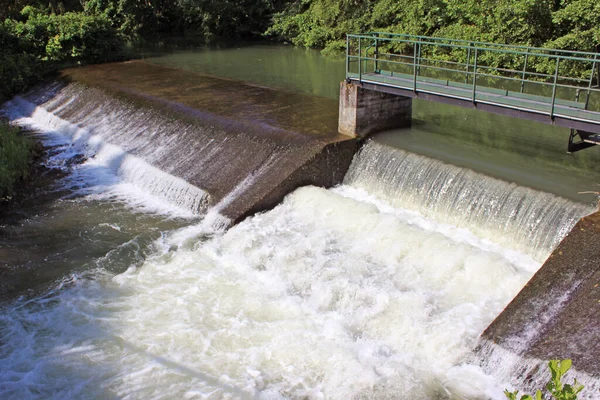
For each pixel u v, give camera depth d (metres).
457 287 10.60
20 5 36.16
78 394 9.11
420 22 31.27
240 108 18.66
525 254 11.29
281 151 15.05
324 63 30.11
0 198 15.88
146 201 16.03
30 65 27.36
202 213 14.77
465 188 12.55
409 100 16.25
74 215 15.13
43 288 11.91
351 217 12.87
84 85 24.03
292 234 12.93
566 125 11.41
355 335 10.02
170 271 12.32
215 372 9.42
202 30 43.34
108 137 19.66
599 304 8.41
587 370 7.74
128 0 41.12
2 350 10.12
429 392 8.67
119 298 11.46
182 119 18.23
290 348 9.81
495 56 25.25
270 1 42.69
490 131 16.12
